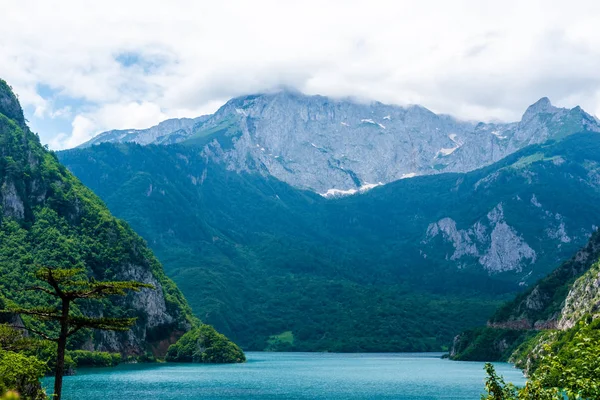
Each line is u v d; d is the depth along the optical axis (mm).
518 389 76438
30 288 90125
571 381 69562
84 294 90312
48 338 89312
